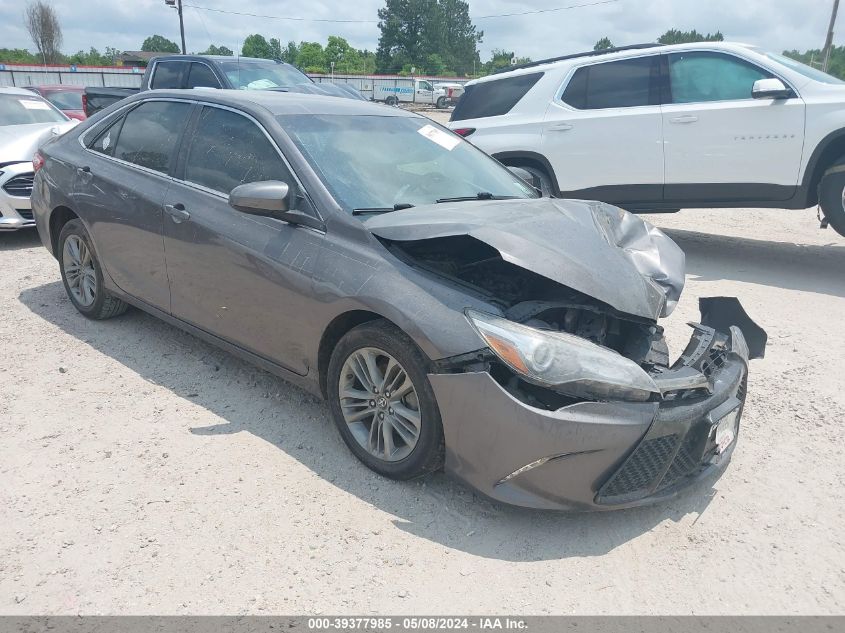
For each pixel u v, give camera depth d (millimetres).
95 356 4484
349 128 3988
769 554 2832
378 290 3037
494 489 2824
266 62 10711
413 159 4016
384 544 2787
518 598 2535
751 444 3680
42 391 3980
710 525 3008
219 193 3875
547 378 2654
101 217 4531
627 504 2836
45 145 5324
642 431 2725
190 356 4523
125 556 2656
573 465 2707
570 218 3391
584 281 2920
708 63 6922
